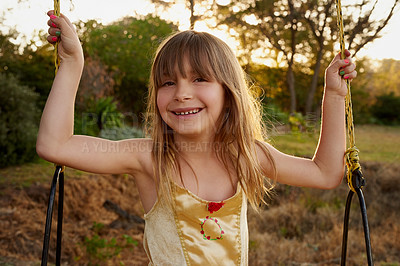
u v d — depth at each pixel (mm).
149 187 1293
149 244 1264
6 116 6703
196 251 1214
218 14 11891
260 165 1398
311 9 12273
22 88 7281
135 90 11508
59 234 1300
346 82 1366
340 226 5957
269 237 5488
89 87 10062
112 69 11180
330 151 1374
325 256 5035
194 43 1241
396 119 22000
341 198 6793
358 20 9523
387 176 7164
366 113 22062
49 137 1125
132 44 11484
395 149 9914
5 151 6625
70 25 1203
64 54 1191
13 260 4027
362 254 5156
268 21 12820
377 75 25891
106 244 4480
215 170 1292
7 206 5105
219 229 1231
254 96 1753
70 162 1152
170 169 1251
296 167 1386
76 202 5680
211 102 1223
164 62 1234
